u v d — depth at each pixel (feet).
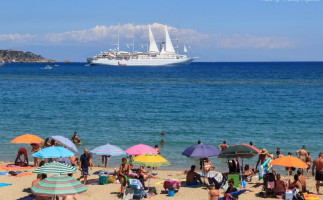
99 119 153.58
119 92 277.03
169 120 152.56
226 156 68.95
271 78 466.70
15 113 168.04
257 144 111.04
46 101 216.74
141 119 154.40
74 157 79.41
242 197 61.67
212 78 471.21
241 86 336.90
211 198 54.95
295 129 133.69
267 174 62.75
